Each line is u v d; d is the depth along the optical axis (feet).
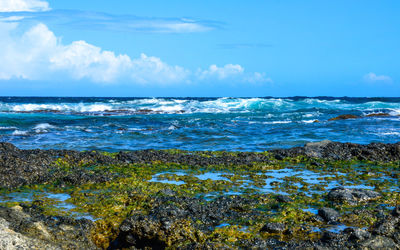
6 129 85.25
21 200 30.78
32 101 237.66
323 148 54.03
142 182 35.96
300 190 34.86
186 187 34.76
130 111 149.48
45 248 20.17
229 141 69.97
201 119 118.21
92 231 24.73
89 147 61.77
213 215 27.07
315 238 24.02
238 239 23.62
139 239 23.44
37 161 40.52
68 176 36.27
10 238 19.77
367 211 27.96
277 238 24.14
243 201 30.25
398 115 127.44
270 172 42.73
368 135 78.33
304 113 143.84
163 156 48.57
